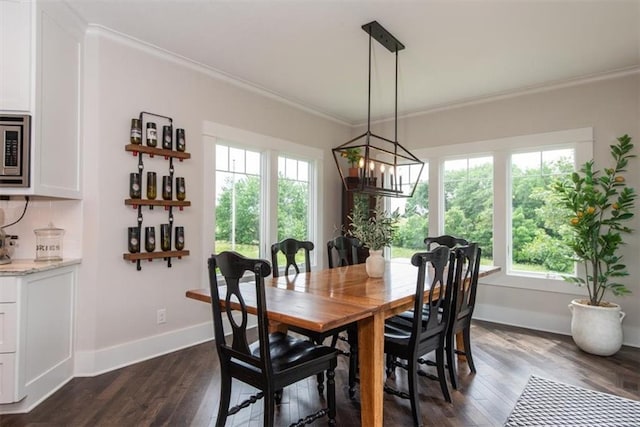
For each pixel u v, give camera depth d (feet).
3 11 7.33
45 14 7.66
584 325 10.43
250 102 12.97
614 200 11.43
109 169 9.29
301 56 10.64
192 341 11.03
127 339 9.57
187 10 8.34
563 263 12.48
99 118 9.12
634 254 11.09
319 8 8.23
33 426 6.69
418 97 14.03
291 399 7.86
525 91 13.10
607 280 11.34
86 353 8.87
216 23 8.88
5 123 7.27
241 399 7.77
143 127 9.97
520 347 11.00
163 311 10.36
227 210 12.48
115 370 9.14
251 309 5.82
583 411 7.37
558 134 12.47
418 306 6.79
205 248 11.39
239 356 5.92
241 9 8.29
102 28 9.09
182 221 10.83
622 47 9.95
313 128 15.71
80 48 8.87
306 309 5.77
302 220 15.66
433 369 9.55
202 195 11.37
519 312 13.15
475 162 14.47
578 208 11.05
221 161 12.38
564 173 12.60
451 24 8.83
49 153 7.83
